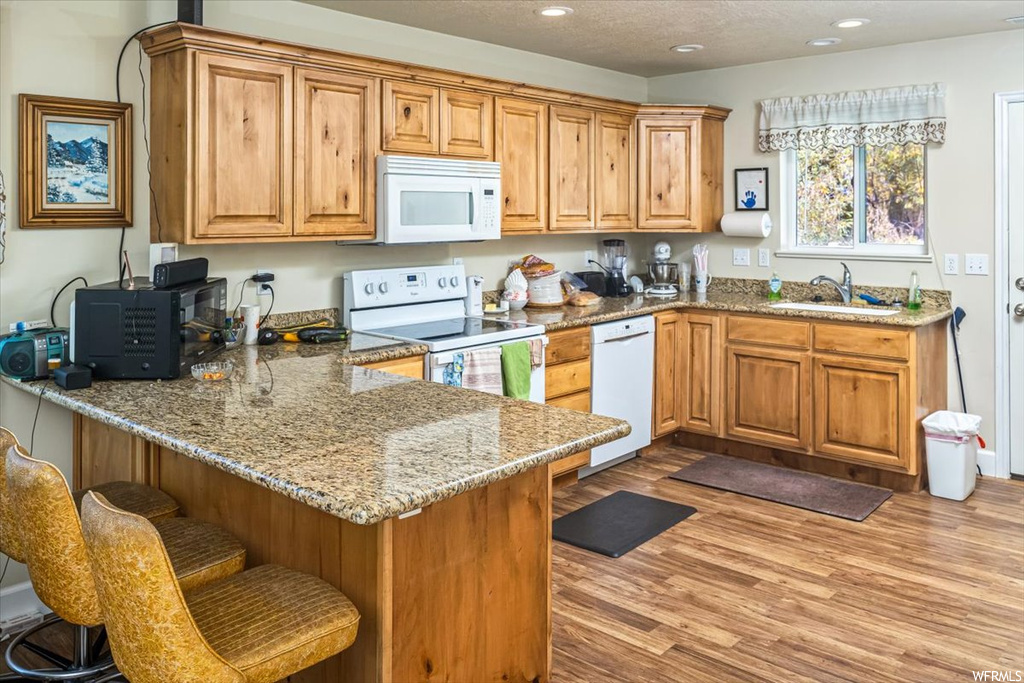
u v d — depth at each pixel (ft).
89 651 7.07
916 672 8.29
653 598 9.98
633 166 16.61
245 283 11.82
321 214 11.37
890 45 15.12
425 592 6.35
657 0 11.96
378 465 5.89
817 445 14.65
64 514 5.97
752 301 16.16
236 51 10.24
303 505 6.55
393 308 13.46
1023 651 8.68
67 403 8.05
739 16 12.91
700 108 16.56
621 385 15.08
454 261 14.64
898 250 15.66
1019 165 14.11
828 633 9.10
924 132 14.83
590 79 16.98
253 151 10.55
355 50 12.70
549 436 6.72
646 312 15.52
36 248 9.70
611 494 13.79
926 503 13.34
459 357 11.91
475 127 13.34
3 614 9.62
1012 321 14.40
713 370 15.94
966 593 10.05
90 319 8.80
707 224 17.25
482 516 6.79
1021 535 11.91
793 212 16.92
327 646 5.57
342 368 9.84
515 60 15.29
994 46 14.15
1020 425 14.49
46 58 9.61
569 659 8.58
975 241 14.60
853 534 12.00
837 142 15.81
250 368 9.80
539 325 13.32
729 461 15.69
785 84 16.52
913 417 13.52
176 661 4.98
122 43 10.22
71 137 9.83
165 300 8.84
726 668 8.40
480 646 6.87
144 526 4.89
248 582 6.05
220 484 7.45
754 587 10.27
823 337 14.38
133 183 10.44
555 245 16.75
